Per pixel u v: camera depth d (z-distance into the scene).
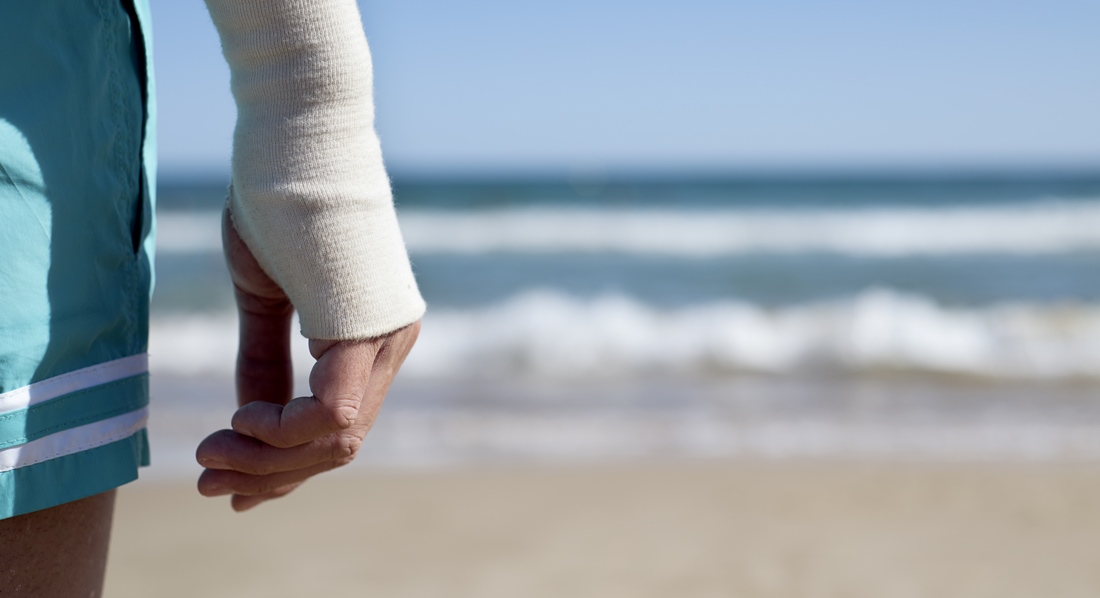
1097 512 3.62
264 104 0.71
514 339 7.91
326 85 0.70
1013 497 3.84
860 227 19.31
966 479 4.12
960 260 15.41
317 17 0.70
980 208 22.94
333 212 0.70
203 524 3.48
